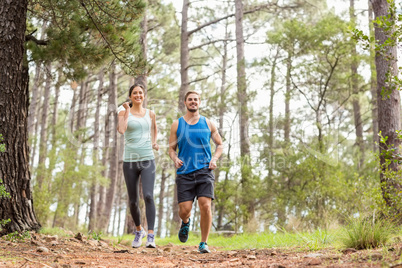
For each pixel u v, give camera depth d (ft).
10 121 18.12
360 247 11.50
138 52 23.35
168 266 10.46
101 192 62.95
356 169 52.34
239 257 12.93
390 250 9.59
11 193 17.85
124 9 22.34
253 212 41.39
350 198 24.09
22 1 18.40
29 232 17.37
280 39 43.93
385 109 22.12
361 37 15.96
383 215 16.52
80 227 56.34
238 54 50.90
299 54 44.68
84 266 10.02
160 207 85.46
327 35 42.47
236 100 44.78
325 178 33.24
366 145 63.82
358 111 59.47
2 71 17.97
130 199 16.21
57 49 20.22
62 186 46.55
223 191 42.04
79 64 22.11
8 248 13.30
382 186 16.80
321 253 11.46
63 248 14.43
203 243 14.23
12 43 18.12
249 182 41.29
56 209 45.91
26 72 19.24
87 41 21.49
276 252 13.98
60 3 21.01
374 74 43.68
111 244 18.53
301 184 38.29
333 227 21.65
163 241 31.07
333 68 43.24
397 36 14.98
